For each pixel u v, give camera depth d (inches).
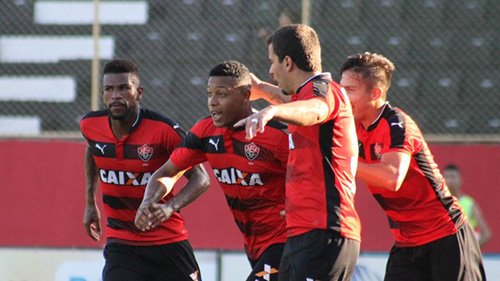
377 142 791.7
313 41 711.7
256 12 1736.0
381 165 755.4
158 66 1724.9
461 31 1753.2
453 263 842.2
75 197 1509.6
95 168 960.9
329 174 698.8
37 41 1761.8
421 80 1711.4
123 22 1759.4
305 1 1649.9
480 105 1688.0
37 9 1779.0
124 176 904.9
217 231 1469.0
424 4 1761.8
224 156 820.6
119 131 898.1
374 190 836.6
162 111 1675.7
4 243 1501.0
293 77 711.7
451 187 1406.3
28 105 1722.4
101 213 1451.8
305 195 703.7
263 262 819.4
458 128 1668.3
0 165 1513.3
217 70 800.3
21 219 1503.4
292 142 710.5
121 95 878.4
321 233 699.4
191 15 1752.0
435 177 818.2
